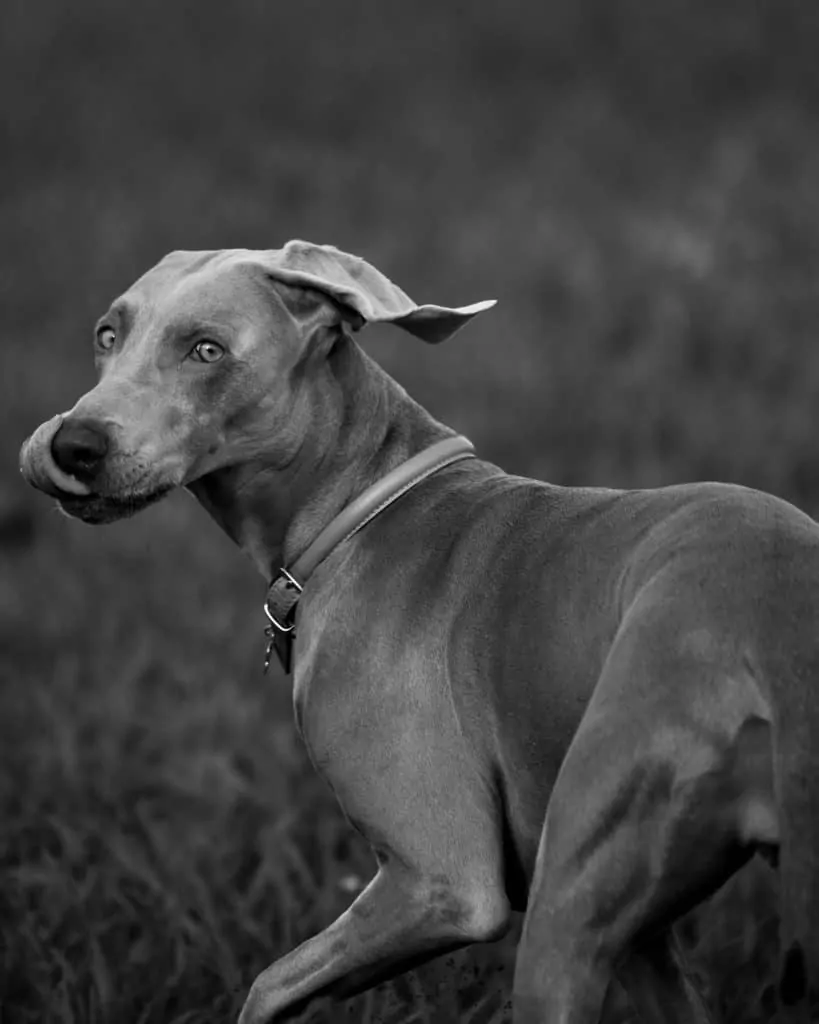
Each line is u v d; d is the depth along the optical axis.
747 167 28.61
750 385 18.08
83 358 21.44
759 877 7.64
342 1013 6.40
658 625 4.85
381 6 42.41
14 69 39.19
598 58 37.81
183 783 9.36
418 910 5.41
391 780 5.49
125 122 36.00
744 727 4.71
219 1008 6.73
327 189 30.70
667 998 5.85
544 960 4.85
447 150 32.72
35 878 7.88
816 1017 4.81
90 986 6.86
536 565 5.44
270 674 11.24
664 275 23.16
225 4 43.31
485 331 21.12
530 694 5.28
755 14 38.47
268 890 7.84
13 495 16.33
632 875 4.80
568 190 28.97
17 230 28.81
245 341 5.88
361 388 6.16
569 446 16.03
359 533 5.98
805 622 4.78
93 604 13.19
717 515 5.08
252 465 6.05
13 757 9.87
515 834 5.42
